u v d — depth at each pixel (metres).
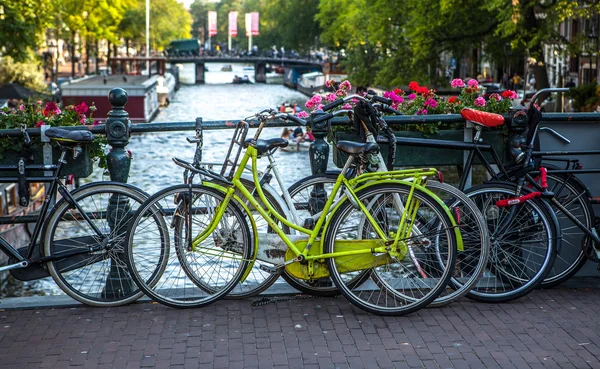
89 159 5.70
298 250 5.31
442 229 5.17
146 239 5.35
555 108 36.28
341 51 81.44
